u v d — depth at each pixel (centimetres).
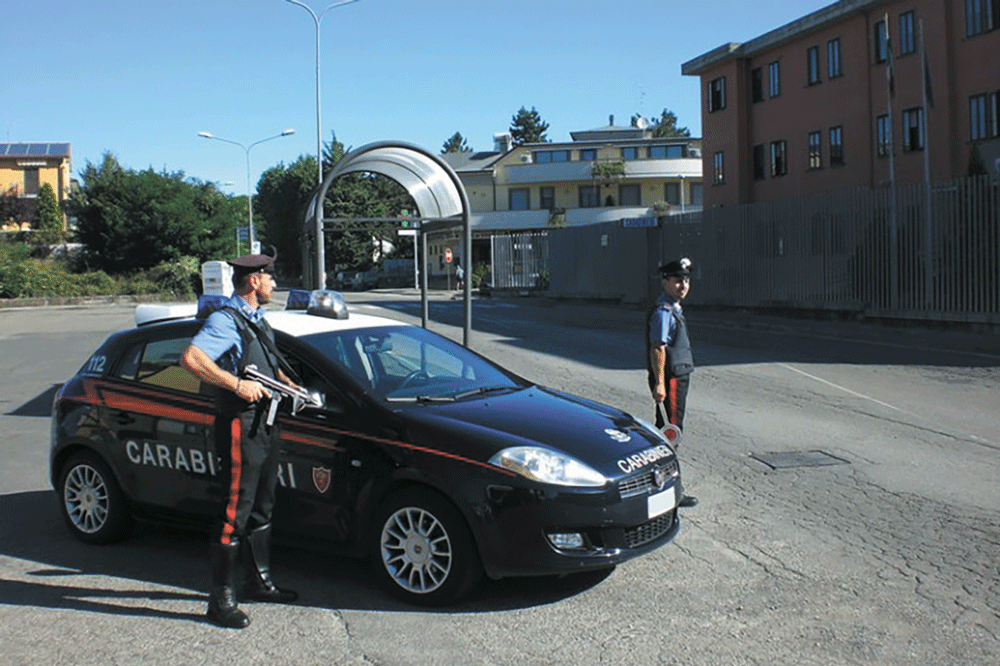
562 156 6231
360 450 466
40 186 5816
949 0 2662
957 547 536
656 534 479
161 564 527
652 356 633
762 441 859
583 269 3281
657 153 6141
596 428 490
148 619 443
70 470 571
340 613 446
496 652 398
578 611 445
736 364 1409
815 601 455
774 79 3481
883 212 1956
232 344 424
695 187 5991
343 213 7062
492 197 6103
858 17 3028
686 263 636
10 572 514
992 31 2539
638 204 5962
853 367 1359
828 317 2123
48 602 466
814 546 543
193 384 527
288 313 559
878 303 1980
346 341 525
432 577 449
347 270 7331
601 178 5869
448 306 3158
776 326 2058
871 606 447
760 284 2377
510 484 434
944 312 1794
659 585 480
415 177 1303
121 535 562
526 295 3888
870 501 645
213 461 504
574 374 1328
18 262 4234
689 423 948
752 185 3644
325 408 482
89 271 4425
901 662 385
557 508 434
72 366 1598
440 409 483
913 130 2827
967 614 435
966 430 897
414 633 420
